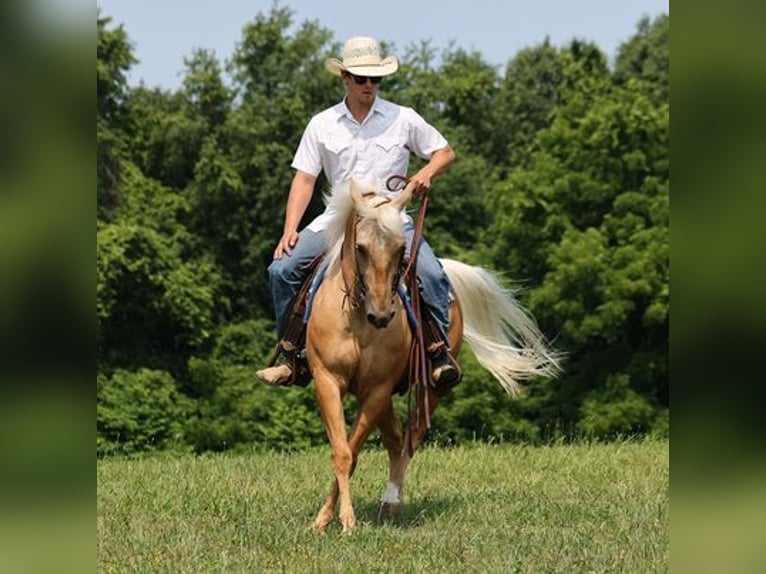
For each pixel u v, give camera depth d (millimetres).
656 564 8398
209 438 43875
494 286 12594
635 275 43406
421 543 9484
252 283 50781
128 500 11984
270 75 55625
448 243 49750
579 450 18484
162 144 53844
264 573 8359
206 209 50969
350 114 11031
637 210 45406
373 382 10305
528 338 12805
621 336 45406
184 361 46656
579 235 44875
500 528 10219
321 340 10242
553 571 8312
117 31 48688
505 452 18172
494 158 61656
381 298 9422
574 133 47531
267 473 15039
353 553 8969
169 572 8312
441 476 14648
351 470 10258
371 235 9484
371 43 10961
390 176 10984
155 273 45438
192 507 11625
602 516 10898
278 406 44062
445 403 41812
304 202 11102
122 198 48500
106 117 49469
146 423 43438
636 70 64000
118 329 45750
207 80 55375
